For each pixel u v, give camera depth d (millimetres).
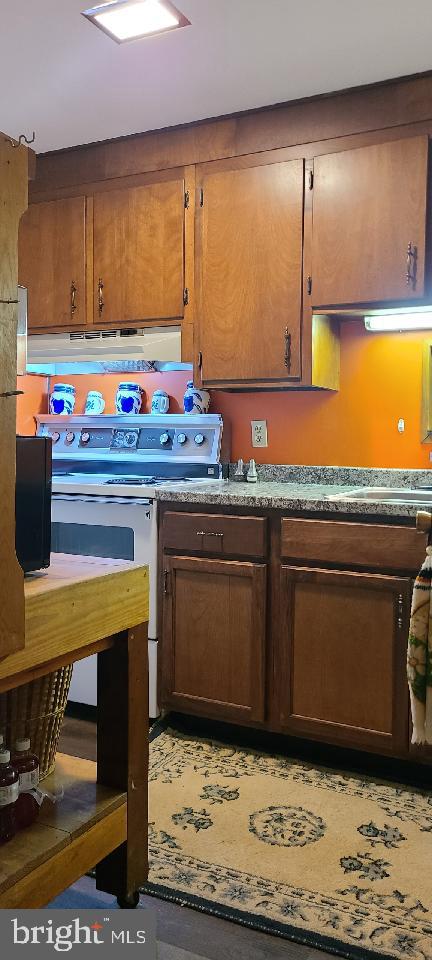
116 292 3068
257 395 3139
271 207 2717
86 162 3109
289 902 1643
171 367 3342
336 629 2324
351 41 2188
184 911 1611
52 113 2727
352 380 2938
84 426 3451
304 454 3045
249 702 2473
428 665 1748
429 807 2092
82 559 1455
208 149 2832
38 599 1133
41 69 2354
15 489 1106
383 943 1508
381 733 2260
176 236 2922
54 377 3670
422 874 1754
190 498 2557
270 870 1763
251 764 2369
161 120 2809
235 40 2170
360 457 2930
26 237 3266
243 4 1969
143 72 2391
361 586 2268
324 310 2635
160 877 1729
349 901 1646
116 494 2705
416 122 2439
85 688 2736
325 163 2602
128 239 3027
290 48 2230
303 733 2418
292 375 2713
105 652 1418
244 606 2471
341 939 1521
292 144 2664
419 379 2807
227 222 2807
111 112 2723
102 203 3082
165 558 2617
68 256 3172
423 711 1760
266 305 2748
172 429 3232
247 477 3043
